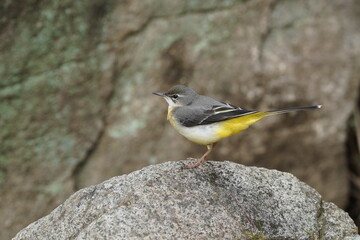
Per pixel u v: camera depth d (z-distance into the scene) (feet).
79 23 46.09
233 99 48.37
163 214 26.61
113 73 47.11
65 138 47.06
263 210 28.37
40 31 45.47
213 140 32.24
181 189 28.19
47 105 46.37
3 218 46.80
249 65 48.52
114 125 47.65
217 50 48.24
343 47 49.83
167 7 47.44
